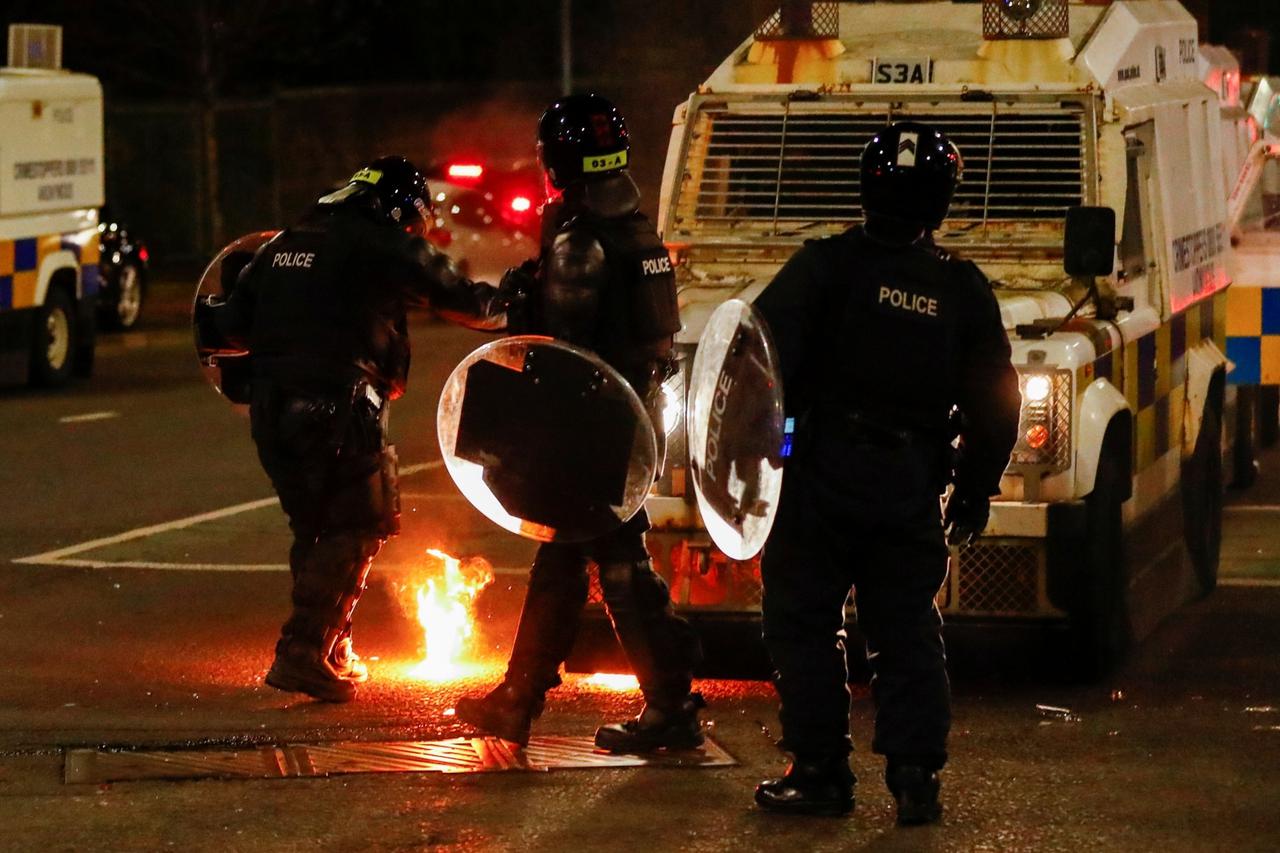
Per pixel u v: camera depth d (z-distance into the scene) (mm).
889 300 16047
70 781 17922
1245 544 30422
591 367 17547
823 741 16500
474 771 18062
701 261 23609
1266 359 34000
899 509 16094
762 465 15977
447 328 68250
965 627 20547
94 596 27391
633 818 16641
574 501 17625
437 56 113625
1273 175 34062
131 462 39562
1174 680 21703
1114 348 21953
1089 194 22859
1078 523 20375
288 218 99750
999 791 17406
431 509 34219
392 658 23516
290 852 15875
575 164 17859
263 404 20766
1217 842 15938
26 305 51312
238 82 104750
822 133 23812
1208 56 33000
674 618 18422
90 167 54469
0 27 90250
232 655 23828
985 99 23453
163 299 78625
